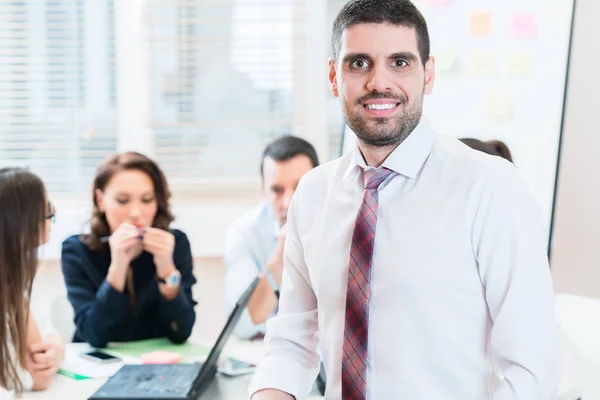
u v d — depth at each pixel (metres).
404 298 1.30
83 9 3.34
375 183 1.36
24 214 1.99
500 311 1.26
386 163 1.35
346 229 1.39
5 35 3.32
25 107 3.35
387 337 1.31
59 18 3.33
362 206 1.35
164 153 3.40
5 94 3.33
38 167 3.36
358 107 1.30
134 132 3.39
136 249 2.54
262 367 1.48
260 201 3.41
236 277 2.72
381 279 1.33
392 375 1.31
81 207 3.35
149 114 3.38
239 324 2.52
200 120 3.39
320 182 1.47
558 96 2.41
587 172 2.48
